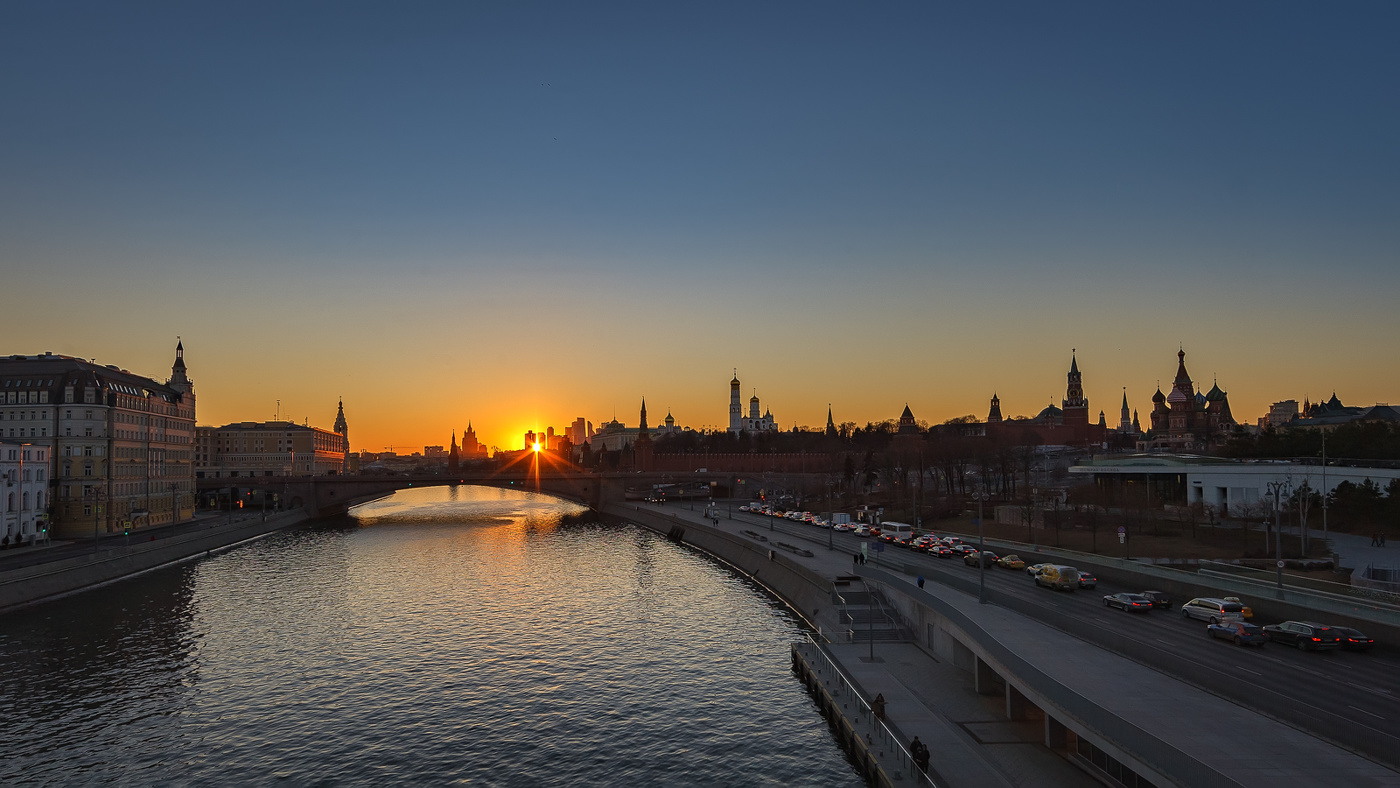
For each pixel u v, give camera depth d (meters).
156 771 71.19
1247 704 53.88
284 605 134.50
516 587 151.50
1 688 91.50
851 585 115.75
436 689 91.31
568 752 74.56
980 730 66.25
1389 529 138.00
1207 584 93.38
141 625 120.06
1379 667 66.56
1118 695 56.31
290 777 70.12
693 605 134.25
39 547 177.50
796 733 76.69
